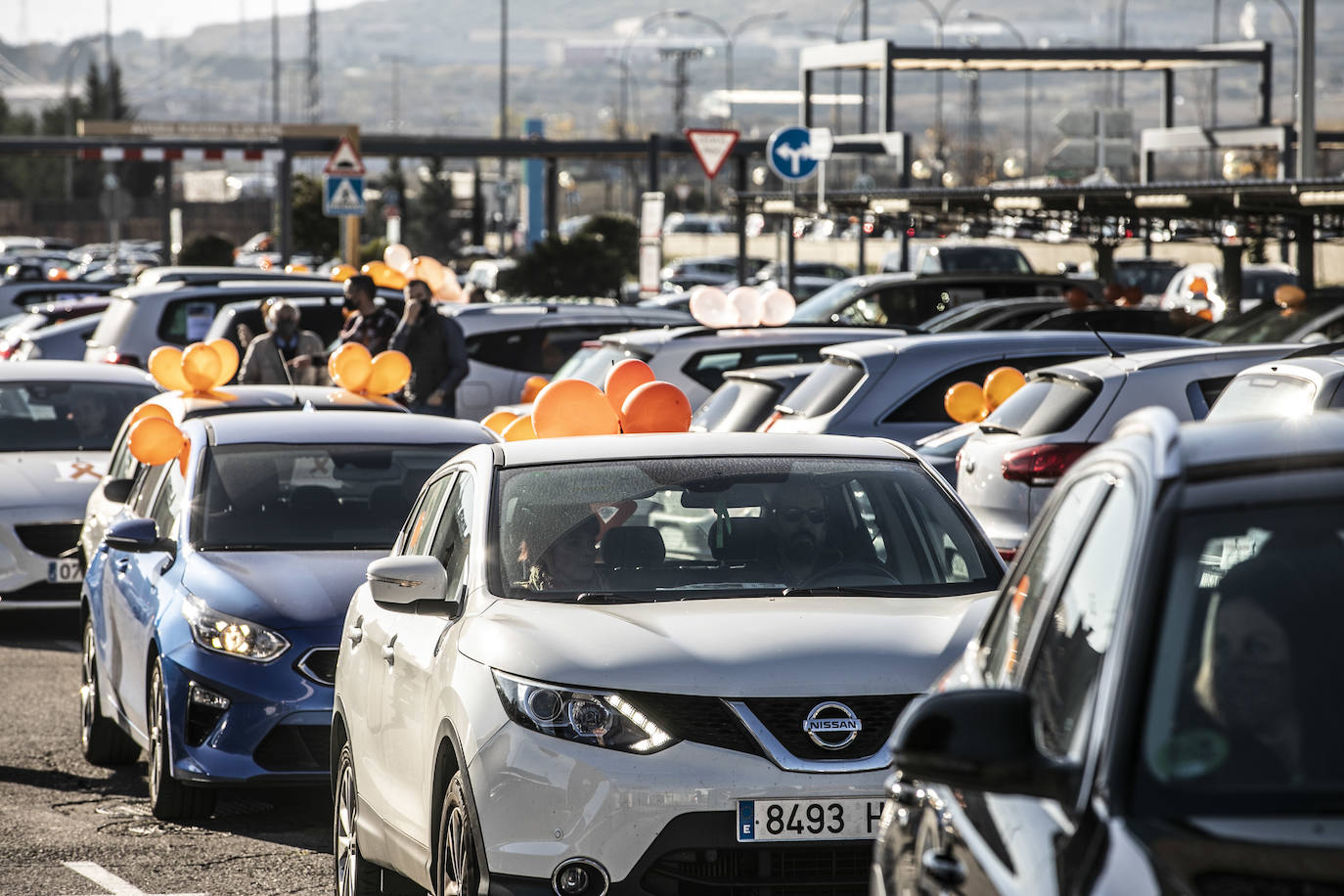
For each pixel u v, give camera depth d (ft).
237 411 99.96
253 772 73.56
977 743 25.59
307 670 74.02
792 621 52.16
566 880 48.11
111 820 78.95
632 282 465.06
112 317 203.10
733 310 142.00
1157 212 228.43
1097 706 26.08
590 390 81.20
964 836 28.84
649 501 58.85
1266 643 26.13
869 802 48.11
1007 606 35.22
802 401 112.37
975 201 239.71
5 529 124.47
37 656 120.16
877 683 49.32
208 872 69.82
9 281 312.50
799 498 59.62
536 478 59.72
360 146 551.59
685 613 52.95
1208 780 24.70
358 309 164.04
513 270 409.08
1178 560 26.63
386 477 86.38
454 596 57.57
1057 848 24.98
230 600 76.18
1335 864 22.53
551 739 48.73
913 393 109.09
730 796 47.78
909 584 57.11
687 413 81.82
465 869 50.39
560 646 50.52
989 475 93.86
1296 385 78.89
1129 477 29.09
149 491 94.12
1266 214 214.28
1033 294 219.41
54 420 139.33
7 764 90.94
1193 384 93.09
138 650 82.48
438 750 52.85
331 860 71.77
